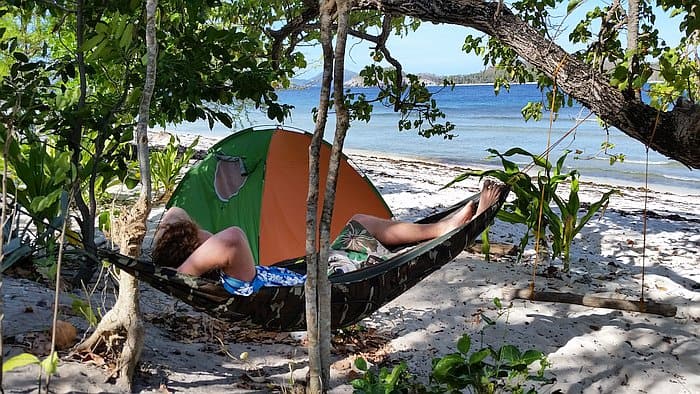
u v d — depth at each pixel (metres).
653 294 5.68
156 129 28.73
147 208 3.14
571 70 4.49
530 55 4.58
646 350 4.55
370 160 20.03
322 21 2.95
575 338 4.67
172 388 3.29
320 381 3.20
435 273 5.89
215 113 5.11
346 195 5.86
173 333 4.19
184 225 3.60
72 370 3.14
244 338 4.29
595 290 5.71
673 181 17.61
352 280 3.60
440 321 4.87
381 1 4.86
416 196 10.45
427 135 7.76
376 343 4.44
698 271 6.42
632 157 23.09
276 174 5.63
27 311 3.80
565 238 6.05
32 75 4.68
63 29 6.05
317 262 3.27
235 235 3.45
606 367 4.27
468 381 3.30
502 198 4.50
